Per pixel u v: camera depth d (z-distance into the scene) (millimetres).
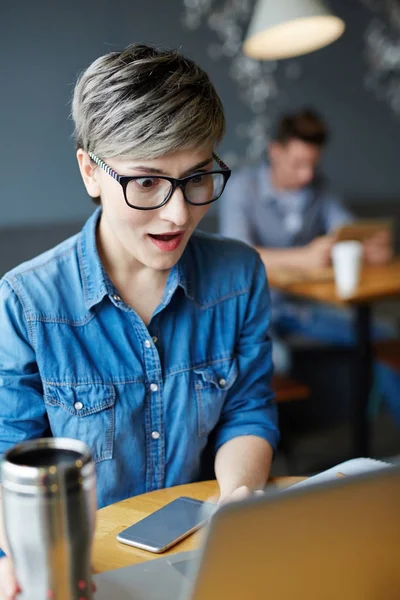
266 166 3367
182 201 1047
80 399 1186
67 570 609
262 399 1364
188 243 1336
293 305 3322
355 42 4703
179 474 1267
